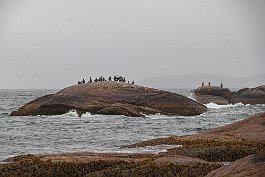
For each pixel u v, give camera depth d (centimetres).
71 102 8550
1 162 2964
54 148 4462
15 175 2436
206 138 3797
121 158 2759
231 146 3152
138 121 7669
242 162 1727
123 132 6128
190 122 7581
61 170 2452
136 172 2275
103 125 7088
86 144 4806
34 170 2461
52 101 8619
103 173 2320
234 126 4325
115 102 8594
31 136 5788
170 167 2314
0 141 5225
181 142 3728
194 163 2441
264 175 1563
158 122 7538
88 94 8719
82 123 7431
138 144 3972
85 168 2472
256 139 3678
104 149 4197
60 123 7500
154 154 2981
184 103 8875
